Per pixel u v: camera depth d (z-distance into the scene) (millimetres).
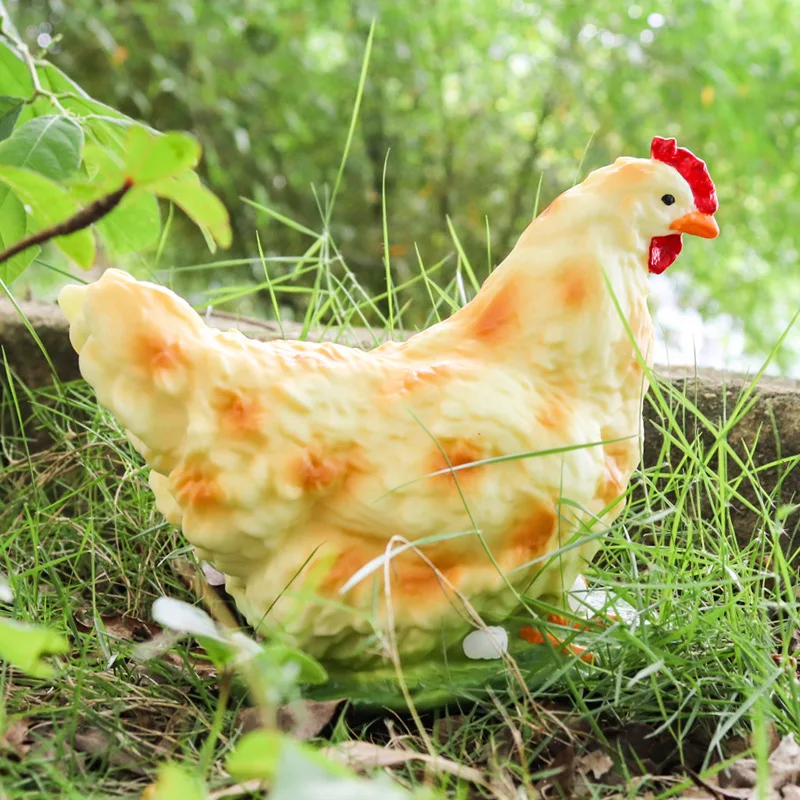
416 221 2703
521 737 863
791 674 902
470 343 887
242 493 842
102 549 1068
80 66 2477
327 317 1716
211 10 2525
